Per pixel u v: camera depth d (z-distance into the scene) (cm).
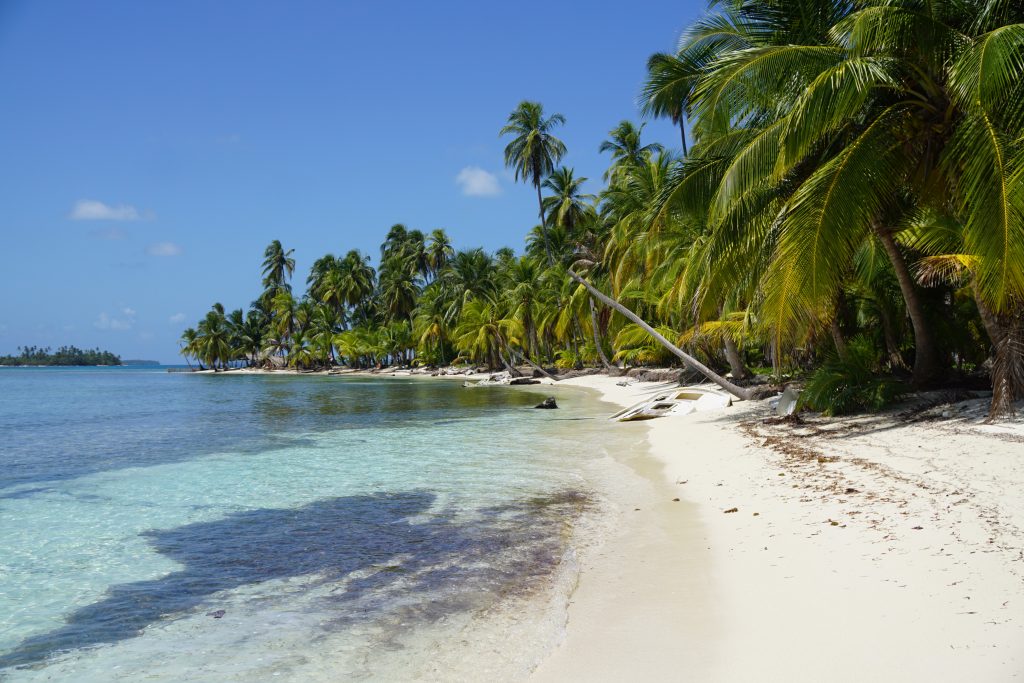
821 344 1836
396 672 429
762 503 821
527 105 5025
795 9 1288
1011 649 370
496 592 579
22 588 624
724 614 487
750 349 3152
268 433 2044
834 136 1224
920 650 386
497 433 1852
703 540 696
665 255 2394
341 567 667
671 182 1428
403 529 815
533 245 5425
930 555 539
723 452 1252
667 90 1516
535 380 5125
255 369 11725
